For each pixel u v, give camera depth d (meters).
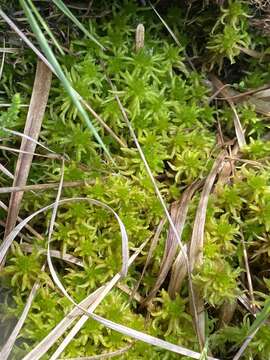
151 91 0.17
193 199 0.17
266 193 0.17
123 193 0.17
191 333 0.17
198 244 0.17
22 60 0.17
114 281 0.16
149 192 0.17
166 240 0.17
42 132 0.17
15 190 0.16
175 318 0.17
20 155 0.17
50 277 0.17
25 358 0.15
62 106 0.17
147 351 0.16
